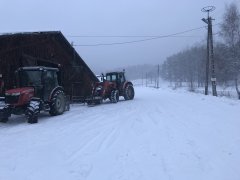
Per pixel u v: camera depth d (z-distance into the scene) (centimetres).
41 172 650
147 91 3822
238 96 3406
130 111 1571
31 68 1447
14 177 623
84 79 2253
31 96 1343
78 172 643
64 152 798
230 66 4019
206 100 2119
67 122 1272
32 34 1877
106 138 944
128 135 977
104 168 665
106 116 1412
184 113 1432
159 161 707
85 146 853
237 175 622
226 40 4094
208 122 1170
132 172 638
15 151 820
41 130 1106
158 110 1577
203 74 5566
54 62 2048
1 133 1075
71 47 2106
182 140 889
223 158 727
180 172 638
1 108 1280
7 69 1862
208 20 3062
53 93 1488
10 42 1880
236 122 1164
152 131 1026
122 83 2286
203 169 655
